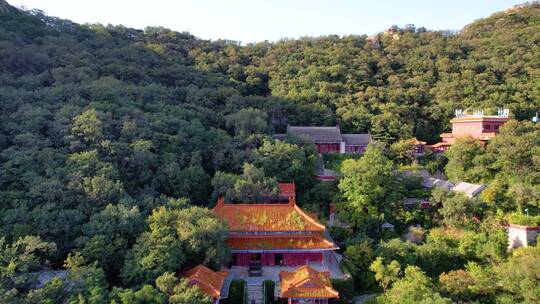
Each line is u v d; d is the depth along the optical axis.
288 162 63.22
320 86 99.50
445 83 97.12
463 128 76.75
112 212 40.78
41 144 51.53
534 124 67.62
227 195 52.97
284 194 57.41
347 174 57.06
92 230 39.59
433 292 36.38
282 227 45.53
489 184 56.72
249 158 62.25
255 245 44.53
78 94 66.94
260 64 119.38
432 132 87.00
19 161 46.44
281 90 99.25
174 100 79.12
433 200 55.75
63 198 42.88
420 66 110.19
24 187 45.09
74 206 43.53
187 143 61.88
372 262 43.84
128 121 59.53
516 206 50.19
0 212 40.25
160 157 57.47
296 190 63.94
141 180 53.22
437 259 45.44
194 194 56.16
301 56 123.62
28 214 39.81
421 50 120.25
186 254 39.66
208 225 39.47
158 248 36.62
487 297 38.09
